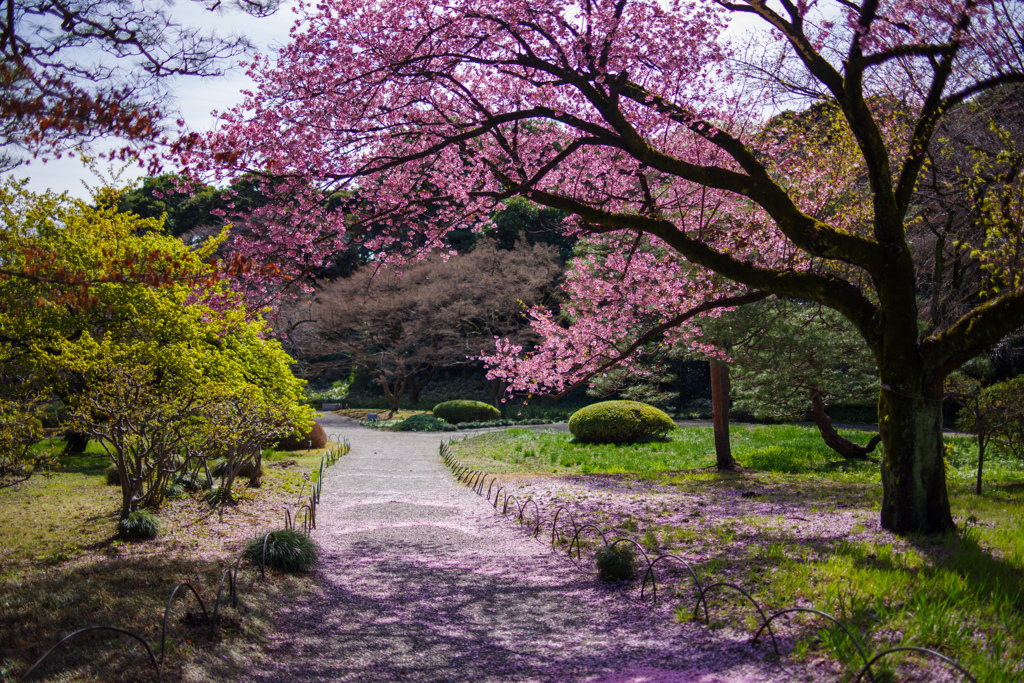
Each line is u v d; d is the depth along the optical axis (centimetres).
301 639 572
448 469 1816
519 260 3525
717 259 827
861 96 784
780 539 791
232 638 539
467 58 848
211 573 691
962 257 1250
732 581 640
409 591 723
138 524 860
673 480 1512
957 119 1009
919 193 1089
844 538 758
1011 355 1695
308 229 870
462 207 1062
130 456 1006
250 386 1161
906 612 482
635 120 877
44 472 1005
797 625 512
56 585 636
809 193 1097
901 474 766
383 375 3850
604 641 563
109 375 962
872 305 801
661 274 1122
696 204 1066
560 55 860
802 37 821
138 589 627
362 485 1482
